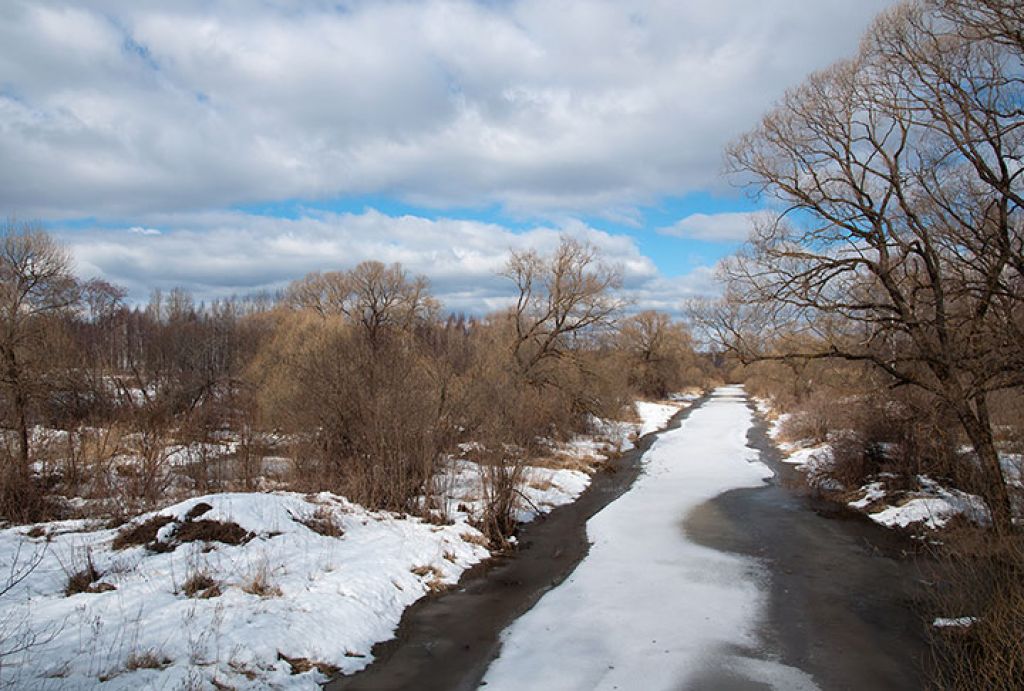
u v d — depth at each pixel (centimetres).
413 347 2156
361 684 940
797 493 2378
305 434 1919
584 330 3494
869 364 1700
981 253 1248
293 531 1372
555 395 3197
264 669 881
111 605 961
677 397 7969
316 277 5850
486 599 1309
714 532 1845
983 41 1261
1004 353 1244
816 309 1609
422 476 1853
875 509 2009
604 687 953
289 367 2162
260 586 1095
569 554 1641
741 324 1758
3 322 1852
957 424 1656
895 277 1605
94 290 5025
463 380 2200
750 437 4100
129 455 1872
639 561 1575
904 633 1133
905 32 1378
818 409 3177
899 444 2100
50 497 1628
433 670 995
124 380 2436
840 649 1075
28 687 704
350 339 2081
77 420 2003
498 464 1766
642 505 2194
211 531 1264
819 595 1330
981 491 1551
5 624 862
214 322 4731
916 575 1441
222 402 2492
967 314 1357
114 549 1198
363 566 1295
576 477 2566
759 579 1440
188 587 1053
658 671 1002
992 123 1268
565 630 1156
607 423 3716
